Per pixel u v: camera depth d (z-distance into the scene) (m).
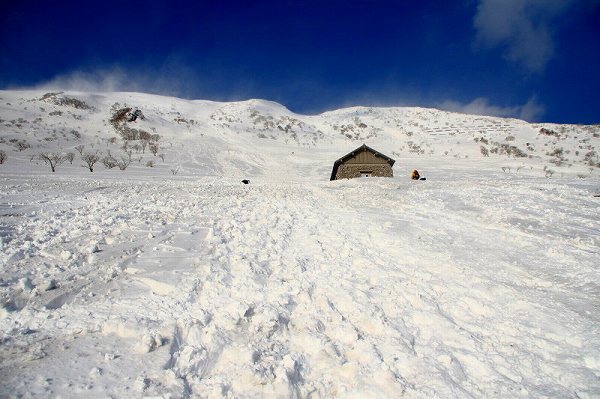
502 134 160.12
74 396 3.07
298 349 4.23
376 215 12.56
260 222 10.65
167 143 98.81
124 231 8.80
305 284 6.02
